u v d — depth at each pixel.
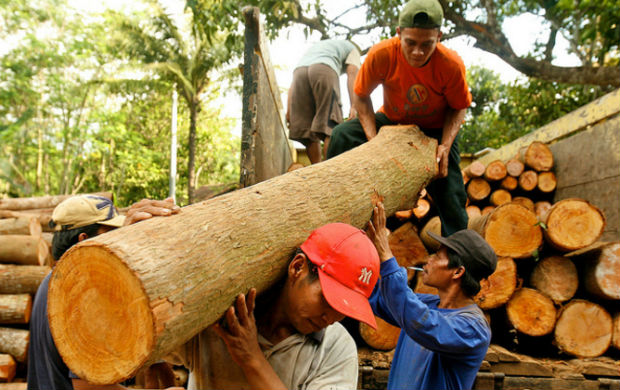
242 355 1.27
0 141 13.77
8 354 3.52
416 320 1.89
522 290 3.29
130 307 1.01
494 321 3.49
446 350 1.91
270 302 1.50
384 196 2.24
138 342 1.00
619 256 3.23
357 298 1.21
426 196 4.10
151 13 16.17
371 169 2.24
